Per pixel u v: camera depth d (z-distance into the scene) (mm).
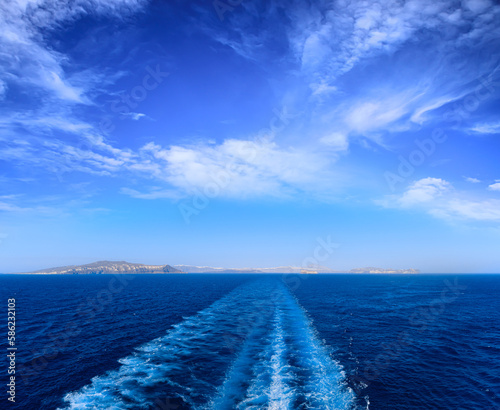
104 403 15969
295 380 19047
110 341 27859
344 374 20500
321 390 17828
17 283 129375
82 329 33031
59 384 18656
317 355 24266
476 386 19734
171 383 18234
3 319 39719
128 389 17531
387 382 19828
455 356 25750
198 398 16328
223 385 18016
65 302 57500
